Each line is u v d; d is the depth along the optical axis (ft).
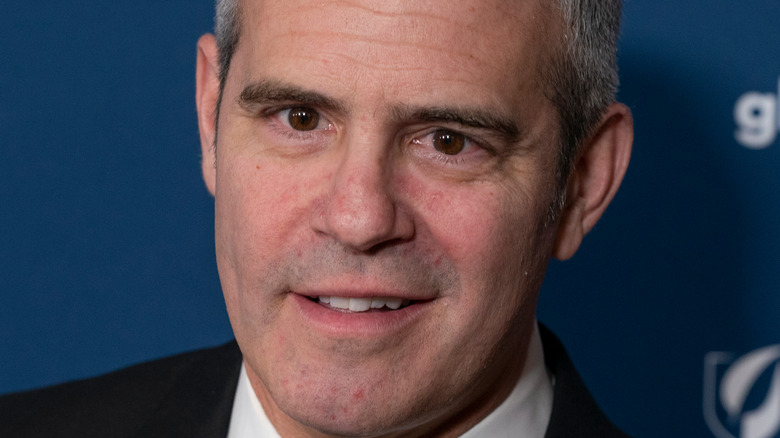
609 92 8.83
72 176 14.57
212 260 14.46
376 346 7.41
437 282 7.44
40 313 14.66
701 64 13.69
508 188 7.56
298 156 7.47
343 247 7.25
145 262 14.55
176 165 14.43
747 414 13.78
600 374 14.12
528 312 8.50
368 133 6.98
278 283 7.58
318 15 6.99
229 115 7.95
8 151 14.58
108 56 14.42
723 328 13.78
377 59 6.85
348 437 8.09
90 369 14.64
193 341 14.52
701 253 13.84
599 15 8.42
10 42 14.48
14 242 14.67
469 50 6.97
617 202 14.05
